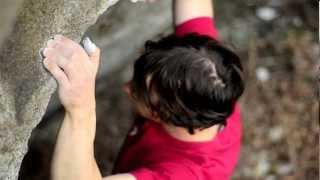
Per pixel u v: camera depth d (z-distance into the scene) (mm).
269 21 3561
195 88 1461
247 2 3611
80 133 1269
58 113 2607
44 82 1219
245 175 3031
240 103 3188
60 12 1196
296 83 3295
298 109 3221
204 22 1759
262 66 3344
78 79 1215
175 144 1563
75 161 1274
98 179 1346
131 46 2514
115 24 2342
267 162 3080
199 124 1499
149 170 1521
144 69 1500
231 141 1659
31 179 2660
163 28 2590
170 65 1472
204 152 1565
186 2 1766
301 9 3639
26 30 1176
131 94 1588
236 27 3480
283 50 3424
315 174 3094
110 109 2984
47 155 2682
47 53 1197
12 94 1185
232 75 1516
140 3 2377
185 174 1521
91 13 1232
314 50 3430
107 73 2689
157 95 1496
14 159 1223
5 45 1163
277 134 3152
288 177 3057
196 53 1488
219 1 3541
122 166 1682
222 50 1530
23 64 1187
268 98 3236
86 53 1229
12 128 1189
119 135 2963
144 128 1633
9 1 1144
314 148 3137
